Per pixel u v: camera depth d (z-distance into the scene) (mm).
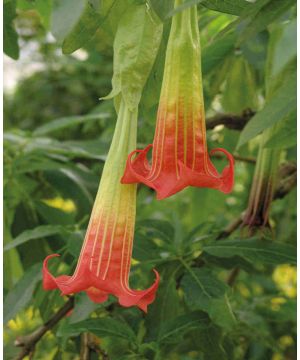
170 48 858
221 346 1243
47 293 1367
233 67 1653
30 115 3902
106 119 2088
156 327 1229
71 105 3885
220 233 1433
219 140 1885
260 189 1302
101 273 835
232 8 921
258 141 1891
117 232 855
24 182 1664
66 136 3105
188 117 837
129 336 1171
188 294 1167
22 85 3914
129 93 897
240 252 1222
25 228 1587
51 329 1416
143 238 1292
